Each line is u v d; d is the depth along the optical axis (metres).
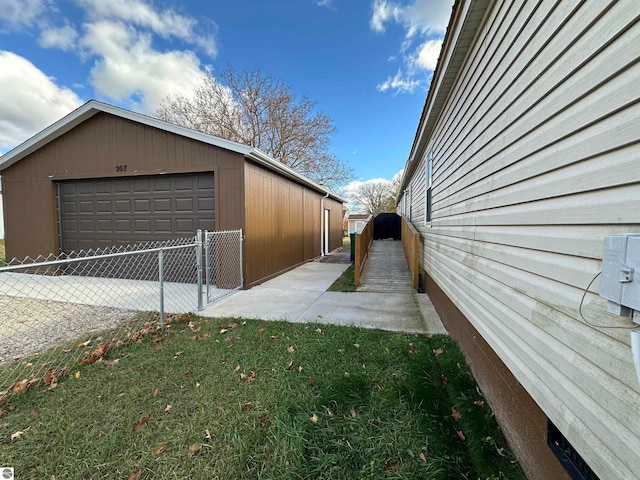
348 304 4.80
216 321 3.95
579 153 1.23
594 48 1.16
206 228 6.21
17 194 7.20
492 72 2.25
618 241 0.90
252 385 2.38
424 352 2.98
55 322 3.90
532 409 1.58
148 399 2.20
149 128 6.24
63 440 1.79
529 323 1.63
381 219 16.77
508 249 1.92
